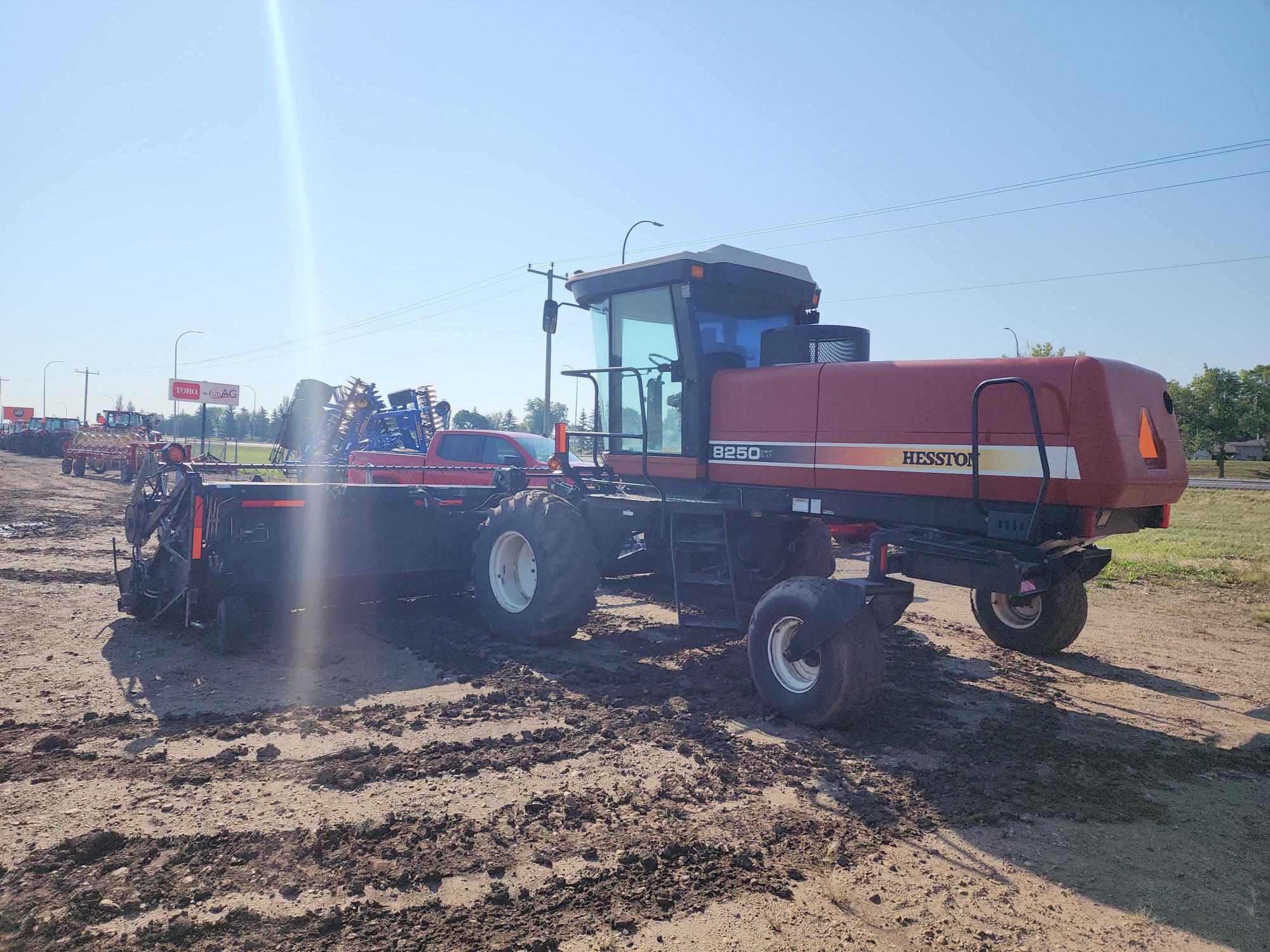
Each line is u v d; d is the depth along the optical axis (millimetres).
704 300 6008
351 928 2602
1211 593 9594
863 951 2564
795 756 4203
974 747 4402
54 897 2719
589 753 4156
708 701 5078
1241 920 2811
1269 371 60750
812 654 4750
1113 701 5375
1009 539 4395
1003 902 2885
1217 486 37344
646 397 6414
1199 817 3629
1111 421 4133
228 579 5938
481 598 6652
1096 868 3150
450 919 2666
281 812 3393
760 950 2553
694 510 5812
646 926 2662
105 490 21672
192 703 4824
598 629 6980
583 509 6605
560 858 3090
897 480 4914
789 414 5438
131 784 3639
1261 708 5262
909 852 3238
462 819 3365
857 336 5770
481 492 7426
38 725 4383
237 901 2734
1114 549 13641
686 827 3375
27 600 7492
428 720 4594
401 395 17984
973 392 4613
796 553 6375
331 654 5980
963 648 6750
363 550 6762
